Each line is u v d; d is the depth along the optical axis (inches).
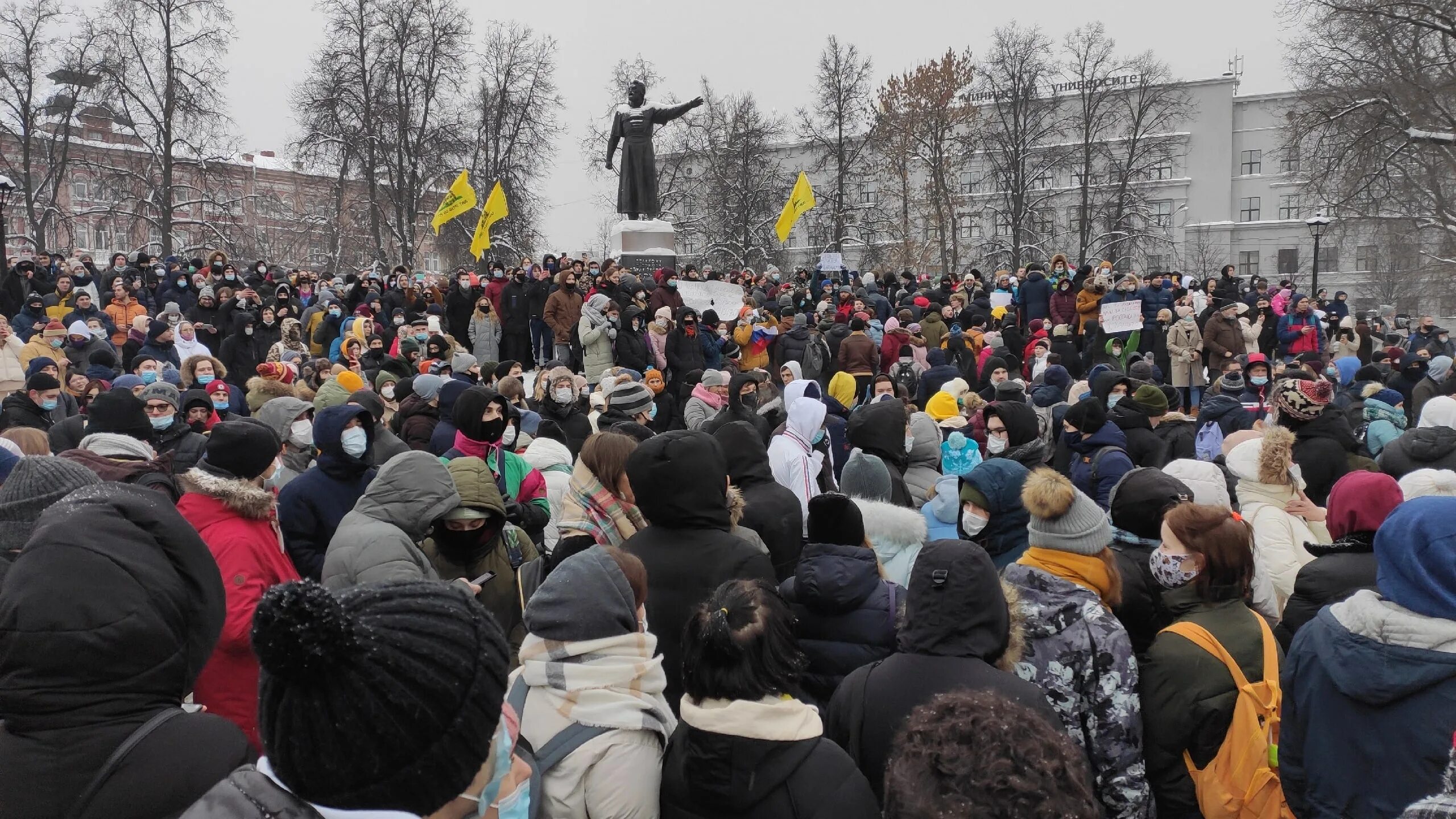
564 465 237.8
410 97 1593.3
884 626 134.1
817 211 2016.5
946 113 1893.5
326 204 1771.7
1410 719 99.3
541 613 102.2
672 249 989.8
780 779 91.8
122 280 626.5
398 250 1737.2
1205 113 2815.0
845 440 358.6
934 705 64.8
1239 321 674.2
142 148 1770.4
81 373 421.4
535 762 94.7
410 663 57.9
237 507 140.2
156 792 82.0
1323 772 106.2
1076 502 129.3
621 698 99.0
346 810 57.2
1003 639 111.7
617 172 1027.9
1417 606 100.3
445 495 152.9
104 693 83.1
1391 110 1155.3
